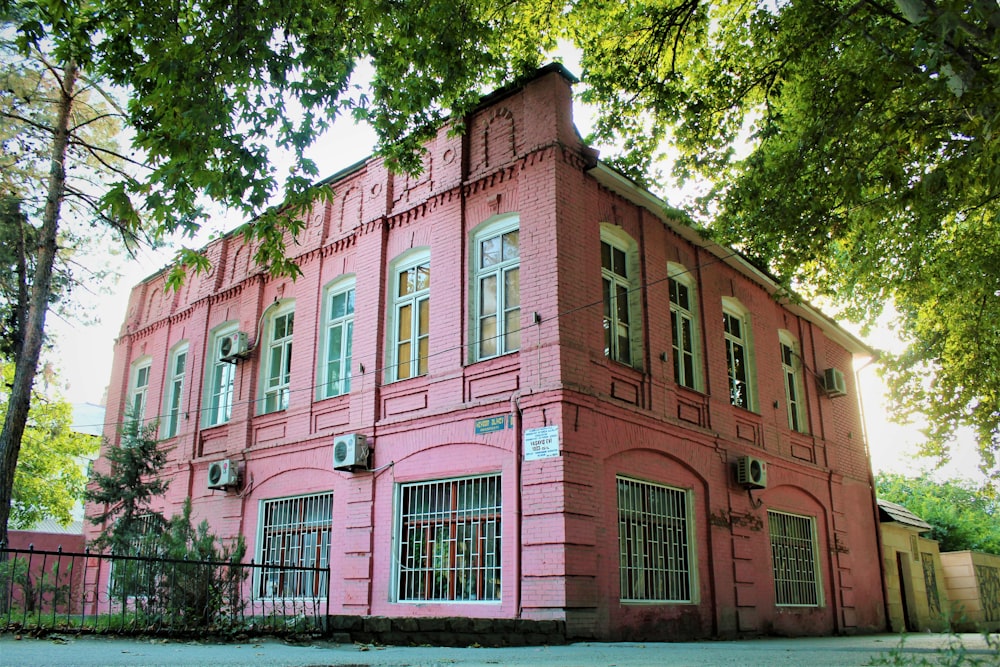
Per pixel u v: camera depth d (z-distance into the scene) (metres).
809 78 10.67
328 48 10.05
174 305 20.14
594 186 13.21
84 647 6.97
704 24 13.06
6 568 11.06
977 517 42.66
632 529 12.19
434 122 12.45
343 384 14.94
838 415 20.00
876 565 19.69
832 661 7.35
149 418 19.52
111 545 15.17
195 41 8.51
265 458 15.73
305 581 14.19
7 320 16.09
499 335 12.52
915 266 13.01
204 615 9.04
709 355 15.12
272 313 17.16
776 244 11.41
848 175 9.70
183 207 8.95
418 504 12.80
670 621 12.30
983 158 8.67
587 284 12.40
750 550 14.73
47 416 29.34
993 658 5.44
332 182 16.47
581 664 6.73
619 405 12.27
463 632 9.34
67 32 8.74
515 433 11.54
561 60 13.23
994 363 15.61
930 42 8.55
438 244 13.77
